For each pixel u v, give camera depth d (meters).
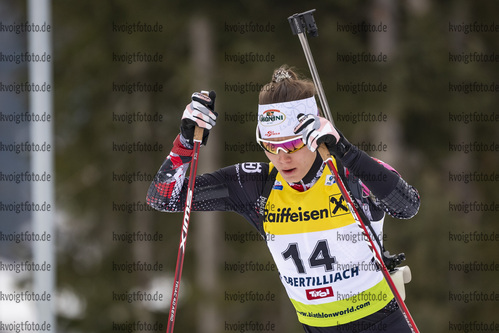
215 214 45.25
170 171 11.02
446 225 41.22
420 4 43.72
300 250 10.55
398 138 42.53
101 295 43.88
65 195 44.94
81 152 45.06
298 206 10.45
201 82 41.81
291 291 11.14
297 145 9.95
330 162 9.84
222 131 43.62
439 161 44.62
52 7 43.78
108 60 43.66
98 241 45.31
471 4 44.31
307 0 42.72
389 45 42.81
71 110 44.88
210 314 43.25
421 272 40.62
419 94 42.38
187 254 45.62
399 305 10.03
